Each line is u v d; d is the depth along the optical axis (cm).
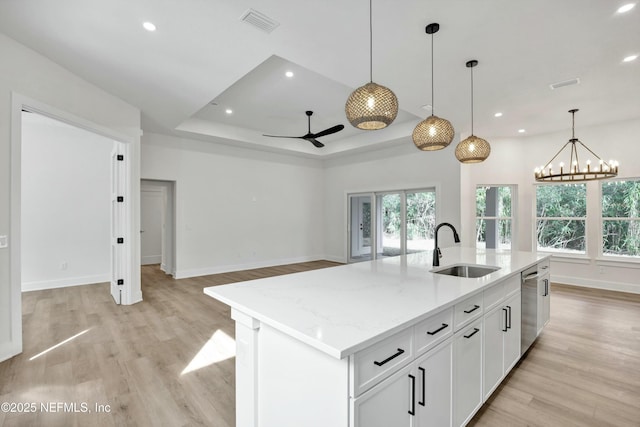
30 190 516
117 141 418
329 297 166
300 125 622
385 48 281
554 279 569
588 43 271
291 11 231
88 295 479
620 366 259
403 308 146
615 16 233
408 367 133
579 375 245
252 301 159
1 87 259
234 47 283
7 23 247
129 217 425
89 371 247
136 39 271
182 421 188
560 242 571
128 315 383
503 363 226
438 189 604
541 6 223
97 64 315
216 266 652
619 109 443
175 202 604
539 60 302
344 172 788
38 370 248
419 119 575
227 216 671
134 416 192
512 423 188
